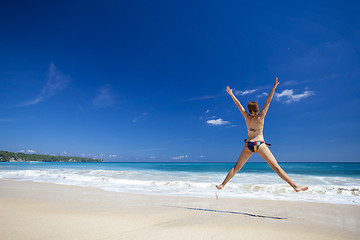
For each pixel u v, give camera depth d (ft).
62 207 15.48
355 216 14.03
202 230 10.33
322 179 36.96
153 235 9.37
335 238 9.66
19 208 14.61
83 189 26.48
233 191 25.55
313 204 18.03
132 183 33.17
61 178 39.65
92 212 14.01
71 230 9.82
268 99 12.83
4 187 27.58
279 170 12.07
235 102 14.17
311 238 9.60
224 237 9.37
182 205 17.37
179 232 9.91
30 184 31.04
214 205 17.54
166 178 40.06
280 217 13.66
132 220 12.04
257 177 40.47
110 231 9.84
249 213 14.79
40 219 11.63
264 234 9.97
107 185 30.71
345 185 29.94
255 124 13.09
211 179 38.37
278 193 24.25
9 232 9.27
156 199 20.03
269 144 12.80
